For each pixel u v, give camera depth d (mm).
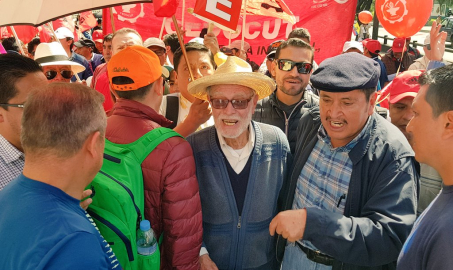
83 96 1035
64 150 979
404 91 2059
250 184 1715
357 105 1436
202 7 1740
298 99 2781
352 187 1516
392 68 7184
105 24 4758
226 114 1616
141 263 1377
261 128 1819
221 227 1737
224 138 1727
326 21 4781
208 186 1717
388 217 1346
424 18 3668
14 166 1559
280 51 2707
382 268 1582
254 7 3820
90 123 1021
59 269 869
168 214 1459
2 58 1532
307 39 3922
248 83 1578
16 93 1505
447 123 992
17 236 916
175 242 1476
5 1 1820
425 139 1048
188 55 2400
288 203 1852
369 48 6836
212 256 1780
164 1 1611
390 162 1441
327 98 1486
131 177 1371
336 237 1307
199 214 1535
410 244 1087
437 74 1022
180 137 1516
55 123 966
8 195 993
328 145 1658
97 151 1070
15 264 898
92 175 1086
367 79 1404
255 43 4984
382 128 1538
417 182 1483
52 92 1010
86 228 962
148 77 1523
